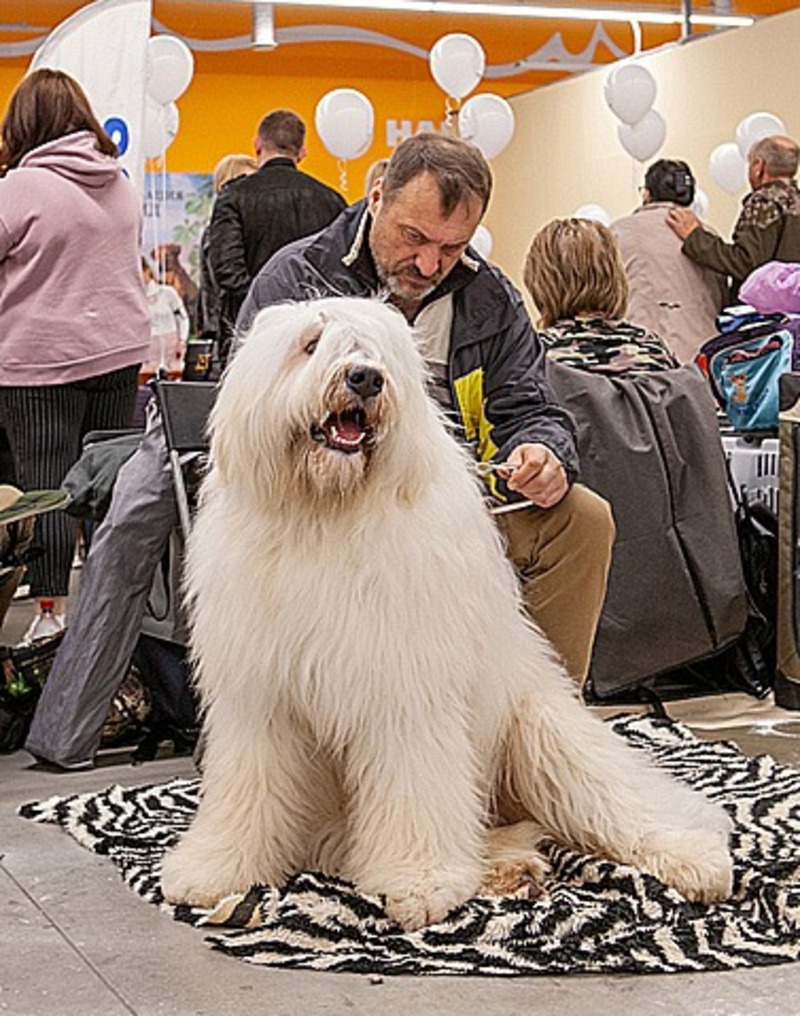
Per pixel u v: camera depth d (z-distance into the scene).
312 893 2.66
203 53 12.98
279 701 2.63
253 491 2.49
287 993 2.37
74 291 4.61
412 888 2.58
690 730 4.16
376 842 2.62
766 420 4.79
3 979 2.44
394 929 2.57
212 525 2.63
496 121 8.79
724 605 4.45
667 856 2.74
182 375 5.29
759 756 3.80
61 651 3.87
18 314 4.59
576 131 11.70
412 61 13.69
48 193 4.55
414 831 2.60
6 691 4.06
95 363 4.66
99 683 3.81
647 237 6.28
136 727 3.98
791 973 2.43
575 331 4.52
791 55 9.52
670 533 4.39
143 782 3.71
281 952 2.51
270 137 6.54
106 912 2.74
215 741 2.77
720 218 10.34
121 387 4.80
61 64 6.01
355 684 2.50
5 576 4.34
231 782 2.73
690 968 2.44
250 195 6.45
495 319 3.19
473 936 2.54
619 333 4.54
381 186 3.00
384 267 3.00
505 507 3.09
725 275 6.30
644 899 2.64
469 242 3.02
